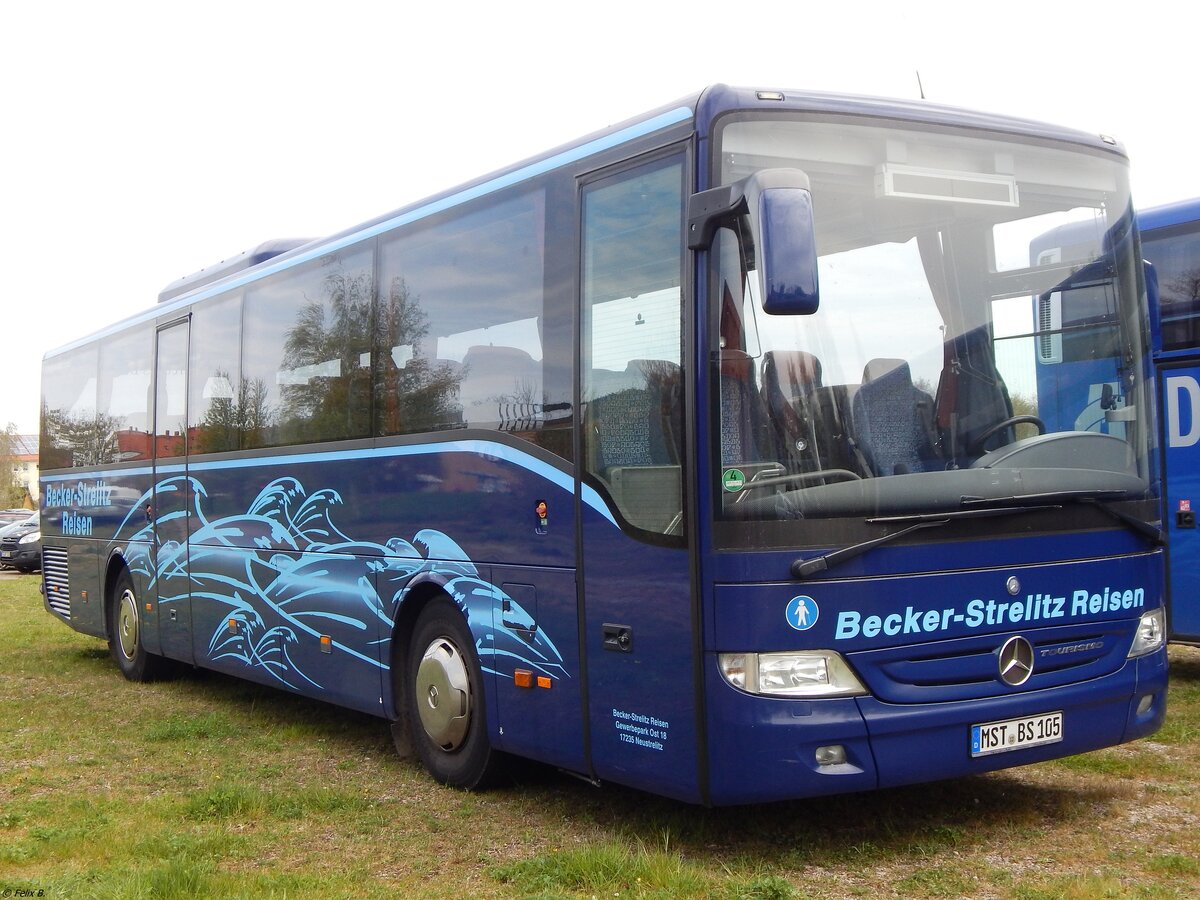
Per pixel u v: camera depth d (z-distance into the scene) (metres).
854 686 5.57
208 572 10.88
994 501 5.86
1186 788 7.03
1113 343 6.57
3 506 102.94
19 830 6.96
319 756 8.84
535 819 6.90
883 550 5.64
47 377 15.56
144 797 7.67
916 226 6.05
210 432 10.90
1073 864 5.75
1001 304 6.21
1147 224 11.14
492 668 7.14
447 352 7.67
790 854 5.96
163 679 12.71
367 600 8.45
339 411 8.87
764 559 5.48
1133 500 6.40
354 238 8.83
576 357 6.51
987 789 7.10
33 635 17.36
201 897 5.54
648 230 6.07
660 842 6.25
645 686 5.95
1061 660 6.14
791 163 5.86
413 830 6.79
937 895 5.37
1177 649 12.95
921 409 5.88
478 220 7.48
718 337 5.63
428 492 7.77
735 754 5.50
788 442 5.57
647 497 5.96
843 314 5.79
